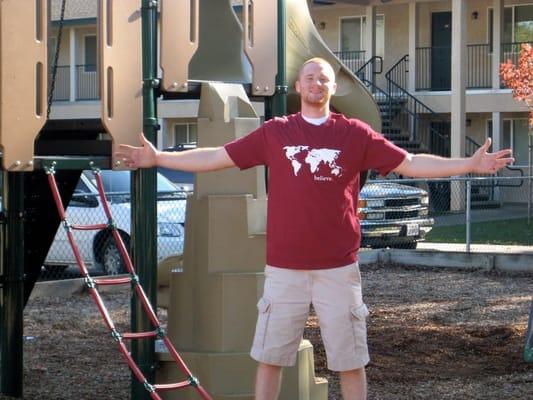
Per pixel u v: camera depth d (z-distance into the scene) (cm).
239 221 704
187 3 701
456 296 1322
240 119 726
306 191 562
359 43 3153
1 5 611
